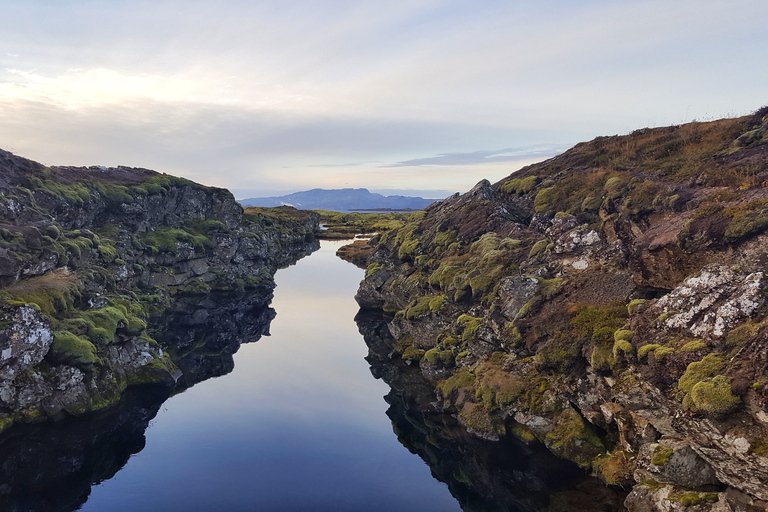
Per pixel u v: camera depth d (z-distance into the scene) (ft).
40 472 97.30
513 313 118.42
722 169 128.88
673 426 71.61
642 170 158.61
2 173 179.32
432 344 153.58
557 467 91.45
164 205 276.41
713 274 80.53
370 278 228.43
